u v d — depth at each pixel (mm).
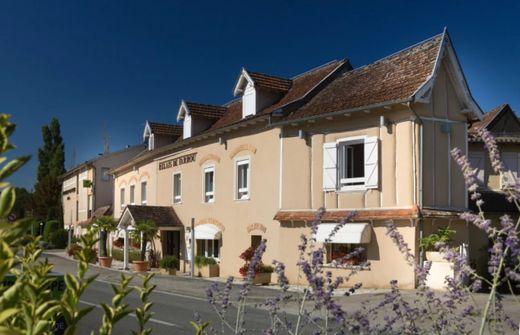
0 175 1728
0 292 2170
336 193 19938
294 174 21344
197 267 25500
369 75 21828
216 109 30156
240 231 24078
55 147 72688
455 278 4305
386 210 18469
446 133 18891
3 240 1774
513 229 3650
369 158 19109
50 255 40406
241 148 24391
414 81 18844
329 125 20438
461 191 18969
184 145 29250
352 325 4609
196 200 27875
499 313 4496
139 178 35781
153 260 31172
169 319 12461
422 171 18156
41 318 1989
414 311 4715
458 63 19016
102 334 2477
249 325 11242
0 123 1784
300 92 23969
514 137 24250
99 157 50469
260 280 20672
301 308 4805
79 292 2266
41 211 63094
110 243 38438
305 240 5348
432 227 18031
